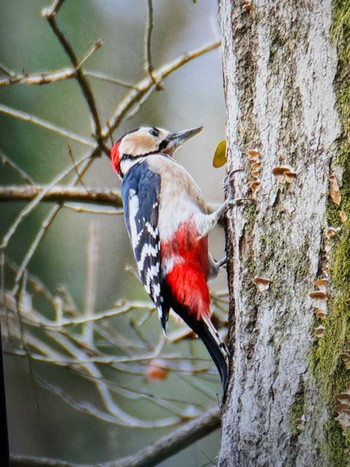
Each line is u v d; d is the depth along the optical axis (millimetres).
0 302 7941
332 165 4609
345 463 4336
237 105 5105
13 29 9391
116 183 9547
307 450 4469
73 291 9570
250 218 5004
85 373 7984
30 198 7801
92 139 8008
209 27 9555
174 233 6395
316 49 4688
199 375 8258
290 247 4766
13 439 9133
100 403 9445
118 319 9484
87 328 8289
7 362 9320
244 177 5055
